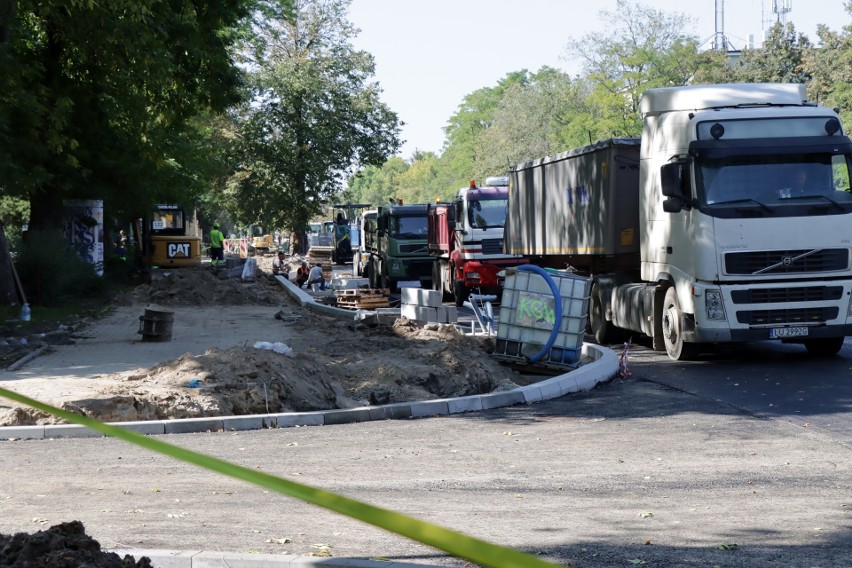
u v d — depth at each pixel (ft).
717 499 34.12
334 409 56.65
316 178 305.12
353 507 3.95
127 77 115.34
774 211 73.72
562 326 72.08
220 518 31.50
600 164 94.17
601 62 330.95
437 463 41.86
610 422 52.08
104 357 78.38
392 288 191.21
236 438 49.55
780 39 379.96
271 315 122.83
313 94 302.86
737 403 57.21
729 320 73.77
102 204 158.92
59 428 49.49
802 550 27.09
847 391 60.39
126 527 30.14
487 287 151.53
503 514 31.99
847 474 38.01
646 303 82.99
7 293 118.83
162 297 141.49
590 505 33.40
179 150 173.68
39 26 120.67
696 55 331.36
